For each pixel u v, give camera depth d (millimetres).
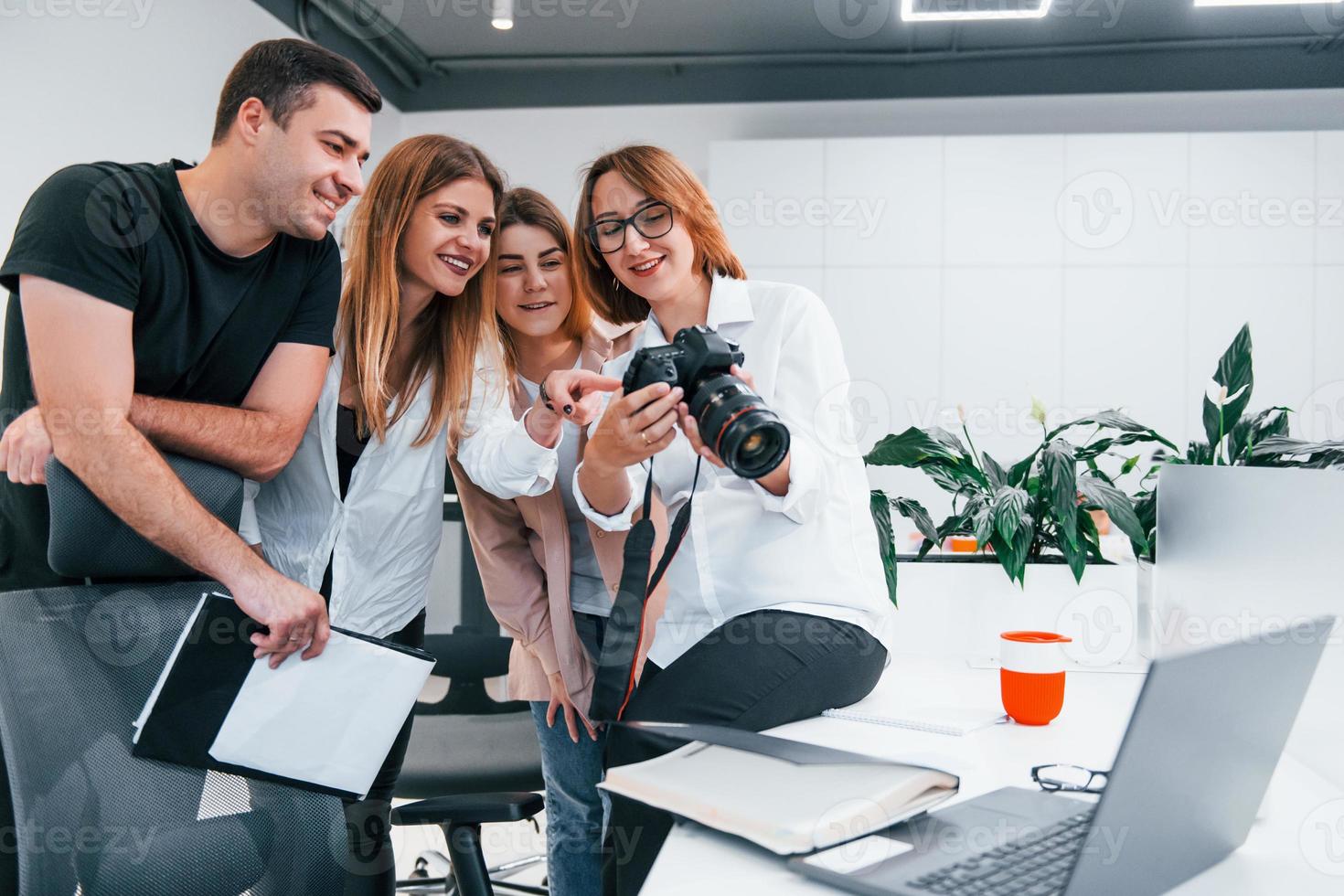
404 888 1918
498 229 1434
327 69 1165
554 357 1557
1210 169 3996
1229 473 985
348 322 1355
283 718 876
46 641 818
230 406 1250
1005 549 1463
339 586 1378
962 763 805
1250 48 4184
